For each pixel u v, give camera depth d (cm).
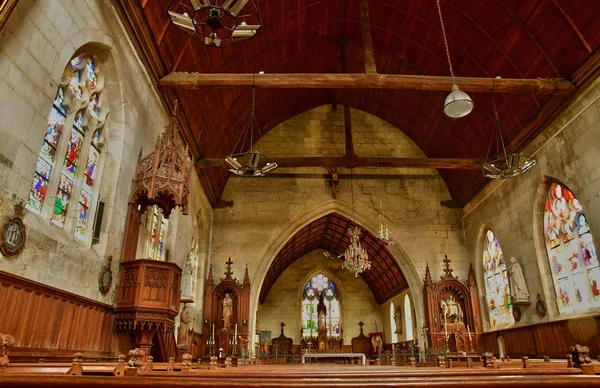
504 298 2014
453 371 469
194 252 2025
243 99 2022
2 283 654
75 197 929
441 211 2441
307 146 2519
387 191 2470
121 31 1046
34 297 732
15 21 687
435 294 2233
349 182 2480
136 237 1142
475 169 2142
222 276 2253
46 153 830
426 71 2067
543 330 1647
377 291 3441
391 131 2597
